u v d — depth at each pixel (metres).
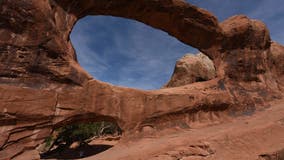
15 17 10.46
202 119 15.64
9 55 10.17
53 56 11.34
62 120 11.01
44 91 10.65
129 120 12.88
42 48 11.05
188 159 10.73
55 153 26.12
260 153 11.44
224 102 16.94
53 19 11.84
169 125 14.17
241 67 19.36
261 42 21.09
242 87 18.77
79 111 11.47
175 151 11.08
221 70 18.80
